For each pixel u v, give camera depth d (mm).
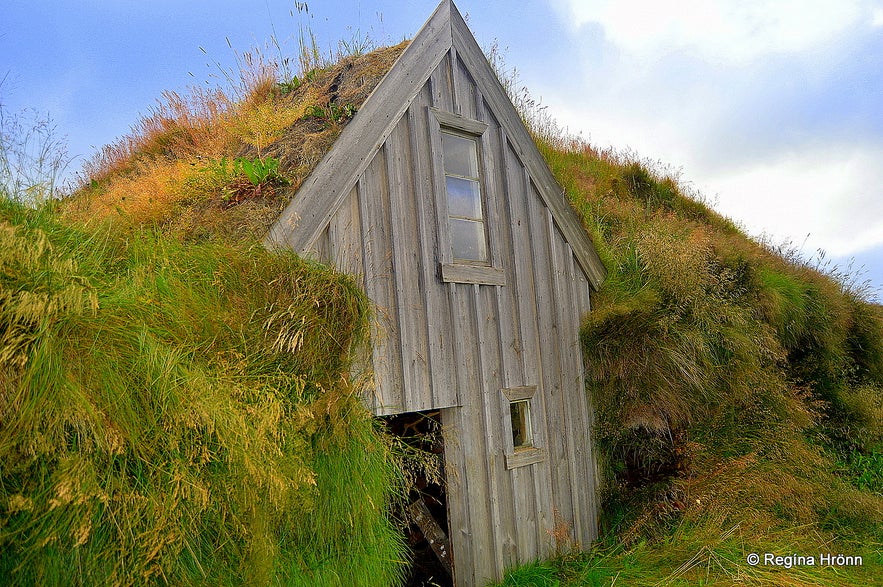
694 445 6992
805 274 11266
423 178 5590
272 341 3861
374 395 4816
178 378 3279
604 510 6965
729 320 7945
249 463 3273
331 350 4148
